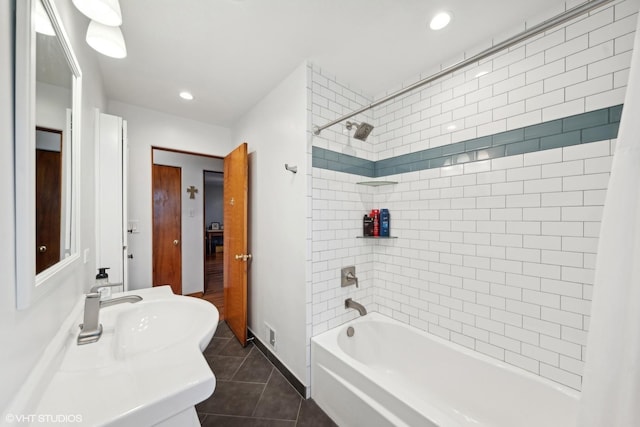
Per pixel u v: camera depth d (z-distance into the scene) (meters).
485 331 1.54
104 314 1.19
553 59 1.29
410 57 1.70
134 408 0.60
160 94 2.24
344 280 1.96
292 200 1.87
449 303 1.71
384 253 2.12
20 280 0.61
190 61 1.76
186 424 0.71
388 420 1.20
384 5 1.29
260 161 2.33
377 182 2.02
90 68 1.48
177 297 1.43
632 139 0.68
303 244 1.76
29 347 0.68
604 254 0.71
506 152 1.45
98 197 1.70
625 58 1.10
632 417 0.62
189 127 2.80
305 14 1.35
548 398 1.26
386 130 2.12
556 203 1.28
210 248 7.30
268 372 1.98
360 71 1.86
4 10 0.57
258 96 2.26
